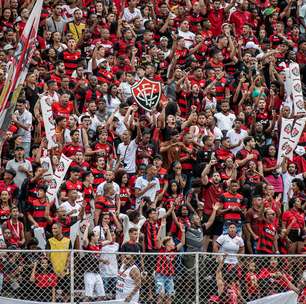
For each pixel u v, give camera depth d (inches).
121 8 3134.8
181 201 2524.6
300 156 2829.7
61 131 2603.3
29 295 2112.5
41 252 2118.6
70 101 2721.5
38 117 2662.4
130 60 2979.8
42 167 2436.0
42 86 2783.0
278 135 2864.2
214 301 2199.8
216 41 3184.1
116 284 2162.9
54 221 2320.4
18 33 2869.1
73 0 3083.2
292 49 3299.7
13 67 2236.7
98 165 2576.3
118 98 2822.3
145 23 3112.7
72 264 2129.7
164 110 2701.8
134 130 2694.4
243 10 3299.7
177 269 2187.5
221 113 2851.9
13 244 2281.0
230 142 2783.0
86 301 2144.4
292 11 3393.2
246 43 3235.7
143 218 2422.5
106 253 2151.8
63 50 2920.8
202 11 3233.3
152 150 2667.3
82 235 2375.7
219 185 2571.4
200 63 3120.1
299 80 2839.6
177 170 2588.6
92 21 3043.8
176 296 2183.8
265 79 3125.0
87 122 2652.6
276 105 2992.1
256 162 2733.8
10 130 2600.9
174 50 3034.0
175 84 2869.1
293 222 2512.3
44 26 3016.7
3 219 2340.1
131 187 2596.0
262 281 2229.3
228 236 2413.9
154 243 2353.6
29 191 2391.7
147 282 2176.4
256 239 2482.8
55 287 2123.5
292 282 2242.9
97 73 2878.9
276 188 2741.1
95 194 2503.7
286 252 2512.3
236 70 3068.4
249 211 2492.6
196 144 2694.4
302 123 2775.6
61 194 2442.2
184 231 2440.9
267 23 3353.8
